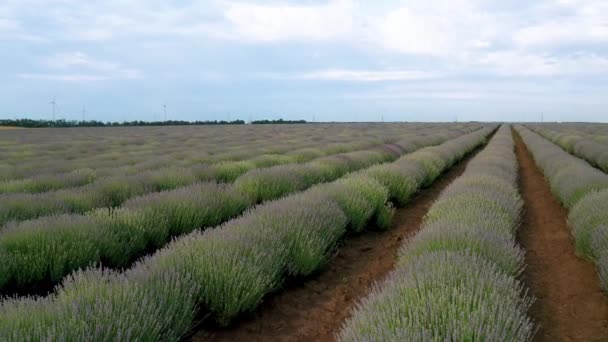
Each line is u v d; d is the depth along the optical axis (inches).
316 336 157.5
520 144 1291.8
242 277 161.0
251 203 319.0
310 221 223.9
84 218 229.0
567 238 285.1
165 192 300.7
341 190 305.3
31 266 190.9
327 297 193.6
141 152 816.9
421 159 538.3
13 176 465.1
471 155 932.0
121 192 350.0
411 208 386.3
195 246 180.7
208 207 273.9
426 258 166.1
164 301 135.9
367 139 1122.7
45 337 106.8
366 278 215.0
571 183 371.2
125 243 225.6
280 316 172.9
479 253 173.3
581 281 207.3
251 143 1087.0
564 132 1411.2
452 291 132.0
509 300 128.3
